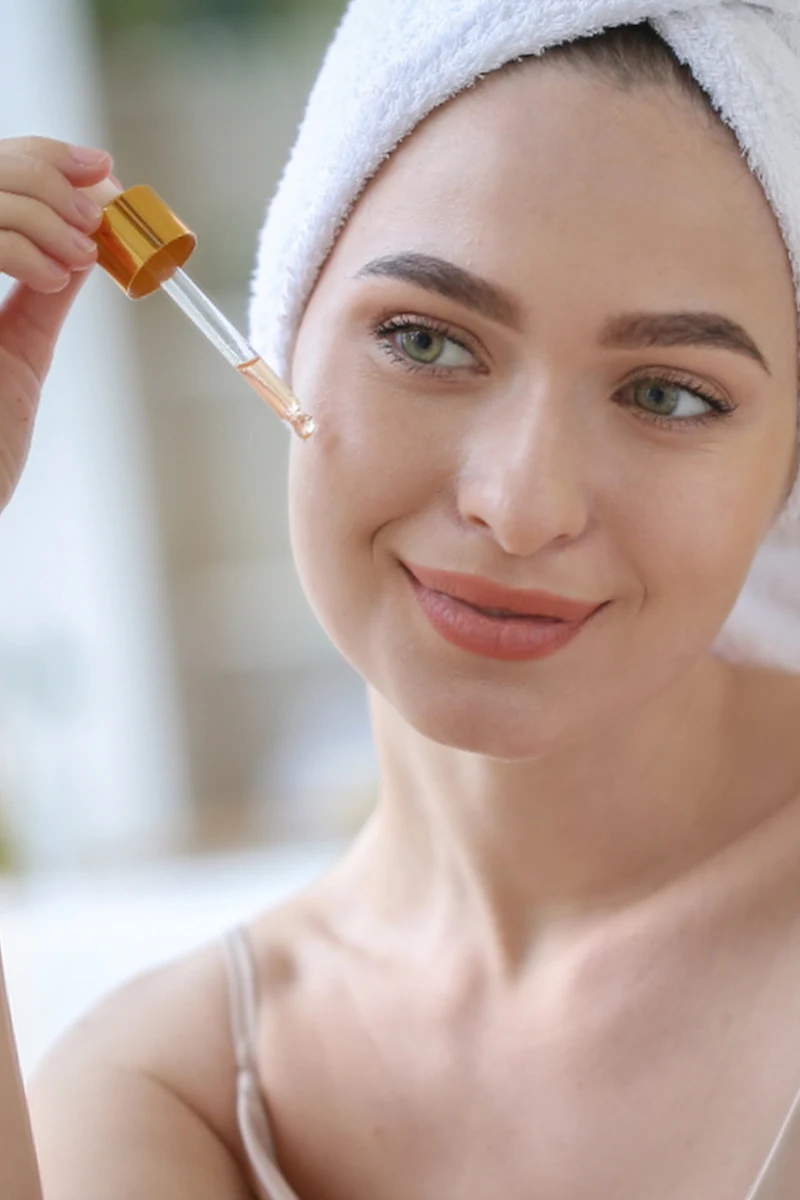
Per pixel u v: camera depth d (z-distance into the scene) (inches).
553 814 27.9
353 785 84.5
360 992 30.3
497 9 23.2
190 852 81.7
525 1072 27.6
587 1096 26.9
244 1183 30.1
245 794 88.1
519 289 22.7
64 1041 32.1
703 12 23.0
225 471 86.0
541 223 22.6
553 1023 27.8
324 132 26.1
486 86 23.5
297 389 26.9
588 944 28.1
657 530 23.8
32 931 68.3
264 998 31.3
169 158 82.8
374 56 24.8
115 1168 28.4
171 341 84.0
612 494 23.5
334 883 33.7
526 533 22.8
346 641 26.1
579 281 22.5
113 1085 30.2
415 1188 28.1
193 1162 29.1
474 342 23.7
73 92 80.8
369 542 25.0
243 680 88.0
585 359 23.1
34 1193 26.2
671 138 22.7
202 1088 30.3
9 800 77.0
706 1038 26.4
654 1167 25.8
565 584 23.5
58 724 81.7
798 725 28.4
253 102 82.7
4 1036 26.3
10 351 27.9
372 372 24.6
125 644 85.6
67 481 83.1
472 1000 28.9
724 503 24.2
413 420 24.1
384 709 30.5
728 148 23.2
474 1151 27.7
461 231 23.1
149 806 85.7
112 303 82.5
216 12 81.4
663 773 27.7
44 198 25.0
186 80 82.2
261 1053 30.3
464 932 29.6
